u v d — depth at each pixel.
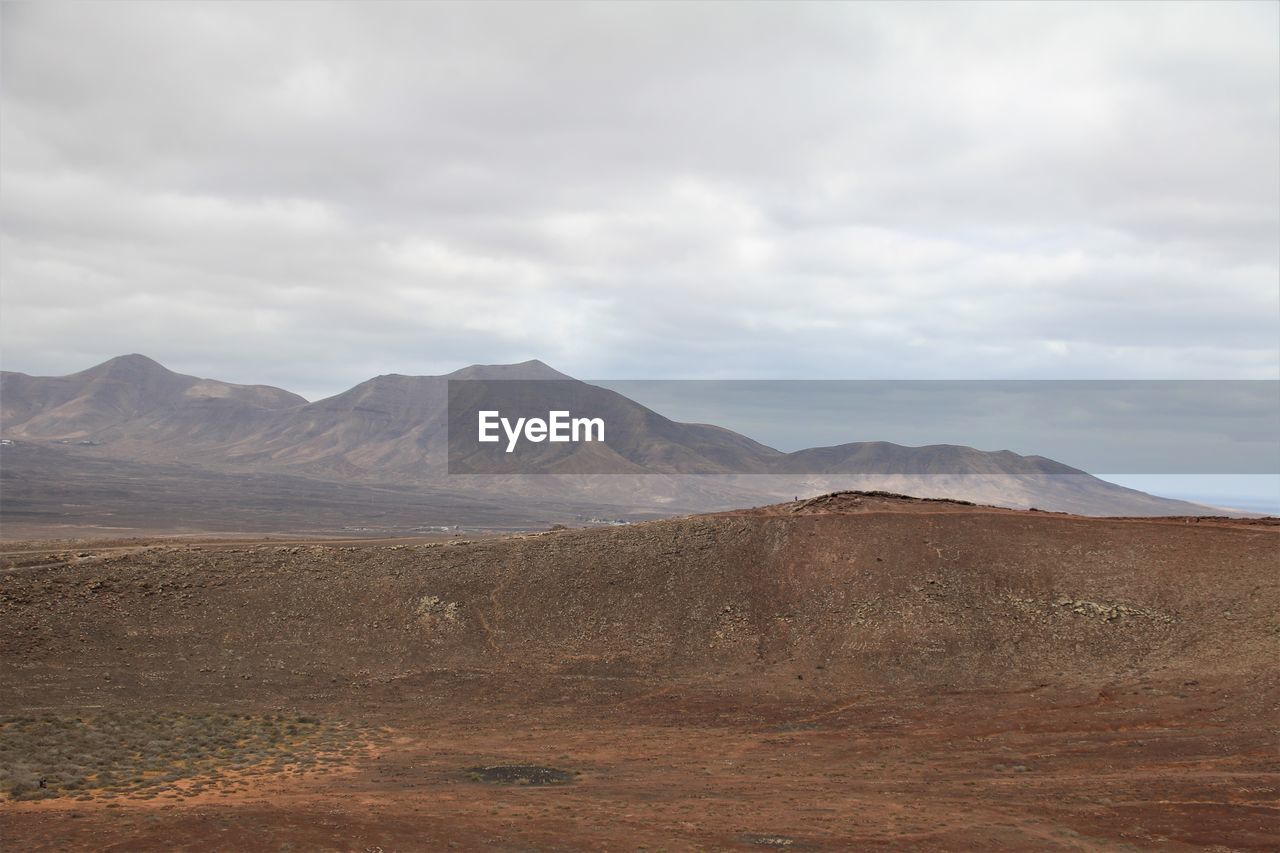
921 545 73.69
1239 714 47.88
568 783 40.00
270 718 51.91
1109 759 42.72
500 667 63.62
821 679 60.19
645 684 60.38
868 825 33.91
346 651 66.00
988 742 46.44
